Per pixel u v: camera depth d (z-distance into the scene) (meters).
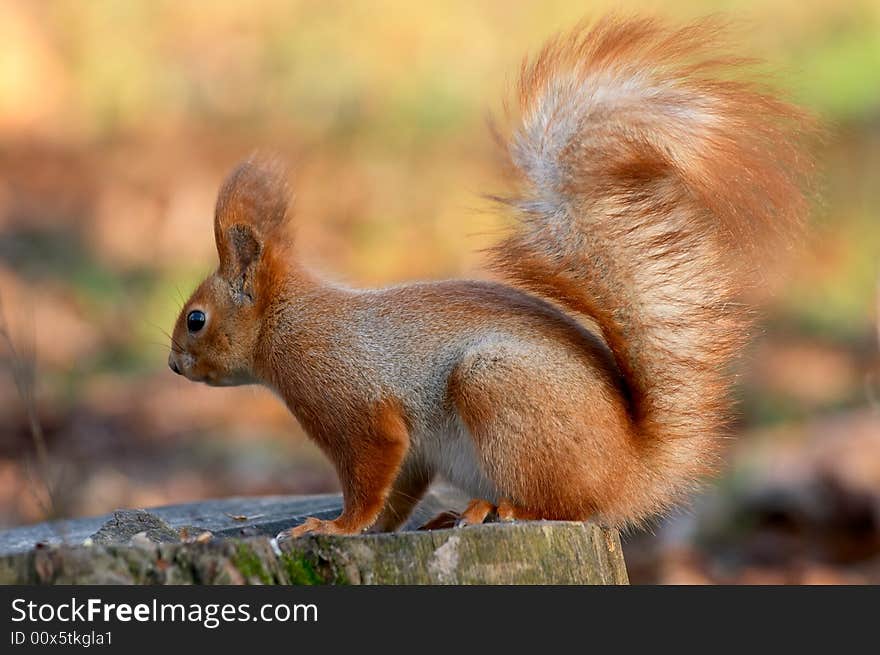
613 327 8.95
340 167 27.42
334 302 9.58
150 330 22.08
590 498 8.70
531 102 9.18
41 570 7.08
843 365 19.73
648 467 8.95
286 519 9.60
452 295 9.32
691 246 8.93
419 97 28.62
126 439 18.98
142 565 7.22
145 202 26.50
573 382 8.66
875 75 25.41
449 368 9.05
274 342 9.63
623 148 8.79
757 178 8.55
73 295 23.06
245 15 31.84
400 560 7.73
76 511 16.30
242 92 30.36
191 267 23.77
